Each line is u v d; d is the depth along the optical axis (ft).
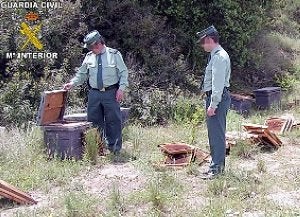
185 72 39.27
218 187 19.11
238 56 45.57
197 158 23.06
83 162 22.99
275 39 55.98
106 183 20.59
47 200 18.76
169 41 41.73
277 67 49.03
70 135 23.32
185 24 43.32
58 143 23.50
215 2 43.04
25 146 24.59
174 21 43.32
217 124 20.40
